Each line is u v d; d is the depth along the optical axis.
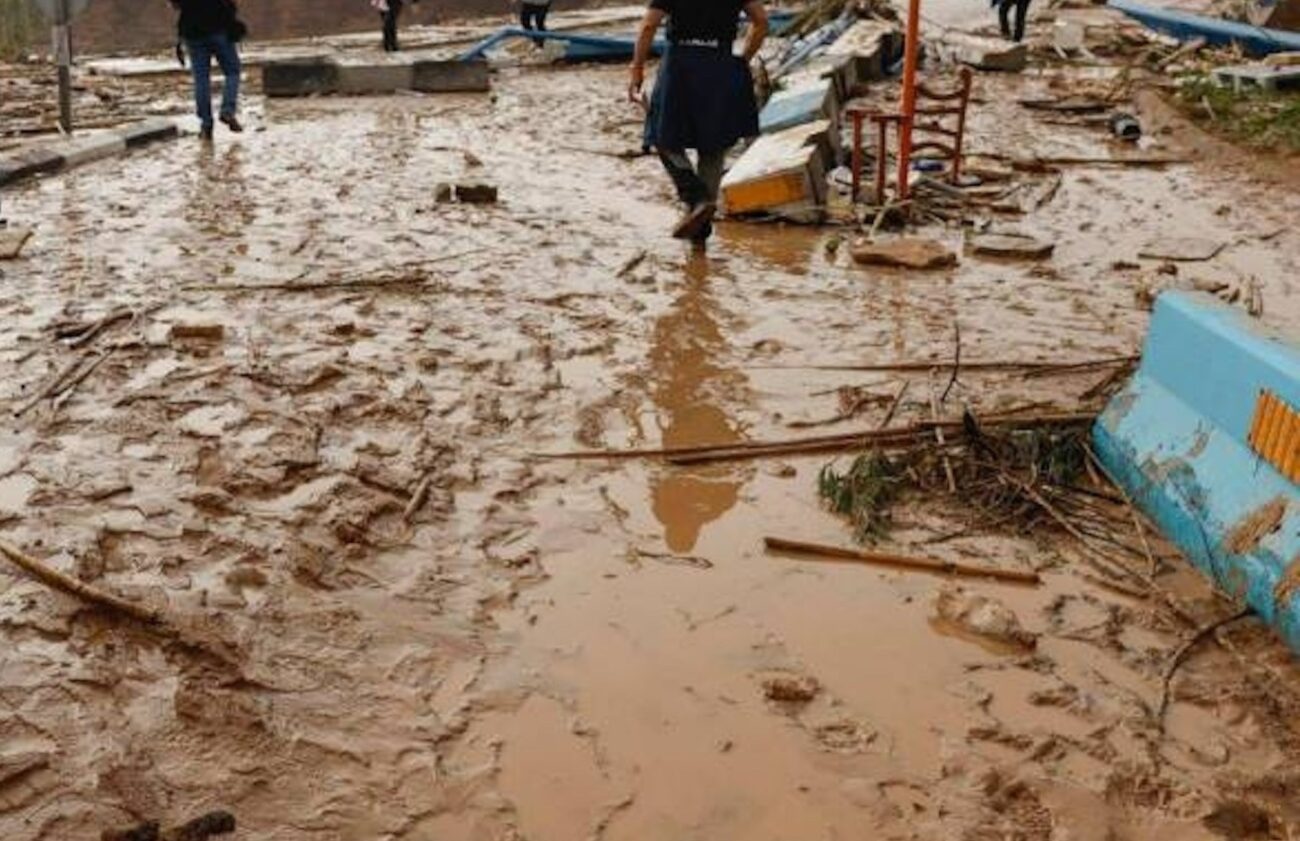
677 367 6.62
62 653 3.95
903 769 3.60
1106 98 16.98
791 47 19.38
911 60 9.80
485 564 4.64
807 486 5.30
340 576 4.50
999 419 5.77
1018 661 4.11
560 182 11.55
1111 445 5.29
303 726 3.70
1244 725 3.81
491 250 8.95
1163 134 14.62
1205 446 4.77
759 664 4.07
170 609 4.15
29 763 3.45
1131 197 11.32
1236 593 4.38
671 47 8.48
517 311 7.51
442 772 3.55
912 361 6.75
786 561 4.71
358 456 5.44
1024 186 11.58
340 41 28.52
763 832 3.35
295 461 5.30
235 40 14.02
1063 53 21.34
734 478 5.36
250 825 3.30
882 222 9.89
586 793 3.48
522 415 5.95
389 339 6.94
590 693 3.91
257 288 7.88
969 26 24.89
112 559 4.51
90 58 25.30
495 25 34.62
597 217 10.07
